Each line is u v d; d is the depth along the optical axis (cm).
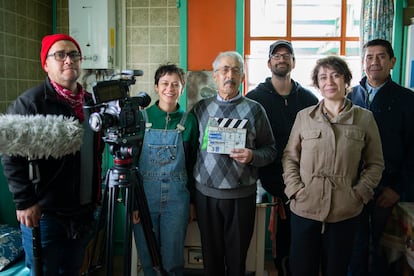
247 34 285
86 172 157
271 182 217
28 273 190
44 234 148
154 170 186
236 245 187
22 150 125
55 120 131
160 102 194
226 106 189
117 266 272
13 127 122
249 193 188
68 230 151
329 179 167
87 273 155
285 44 215
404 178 216
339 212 167
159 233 189
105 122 127
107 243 139
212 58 278
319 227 173
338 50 287
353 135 168
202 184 187
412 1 261
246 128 185
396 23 263
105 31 267
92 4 266
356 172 171
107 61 269
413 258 188
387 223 215
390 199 205
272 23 286
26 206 138
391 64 211
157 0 279
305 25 286
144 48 283
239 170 183
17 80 252
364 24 258
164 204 187
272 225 229
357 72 280
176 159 187
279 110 215
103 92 129
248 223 189
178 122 192
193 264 223
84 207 158
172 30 280
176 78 188
